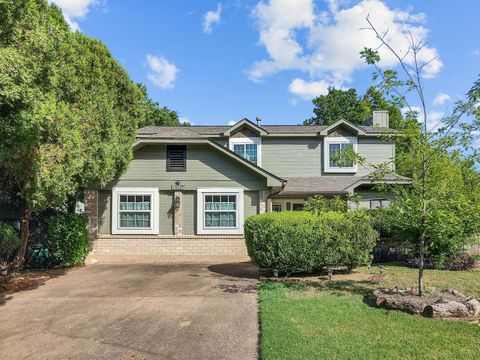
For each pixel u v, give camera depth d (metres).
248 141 18.77
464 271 9.84
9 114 5.77
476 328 5.23
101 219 14.23
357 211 7.79
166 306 6.87
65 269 11.10
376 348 4.56
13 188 10.16
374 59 6.93
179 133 16.95
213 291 8.02
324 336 5.00
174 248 14.09
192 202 14.32
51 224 11.25
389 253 11.73
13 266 10.31
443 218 6.38
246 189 14.24
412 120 6.99
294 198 17.31
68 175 8.80
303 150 18.94
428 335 4.98
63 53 9.19
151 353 4.75
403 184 7.88
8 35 6.61
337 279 9.04
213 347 4.91
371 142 18.81
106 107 10.80
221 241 14.12
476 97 6.30
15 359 4.63
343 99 43.47
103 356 4.68
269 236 9.28
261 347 4.68
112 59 12.17
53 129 8.04
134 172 14.26
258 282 8.95
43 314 6.52
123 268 11.29
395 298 6.39
